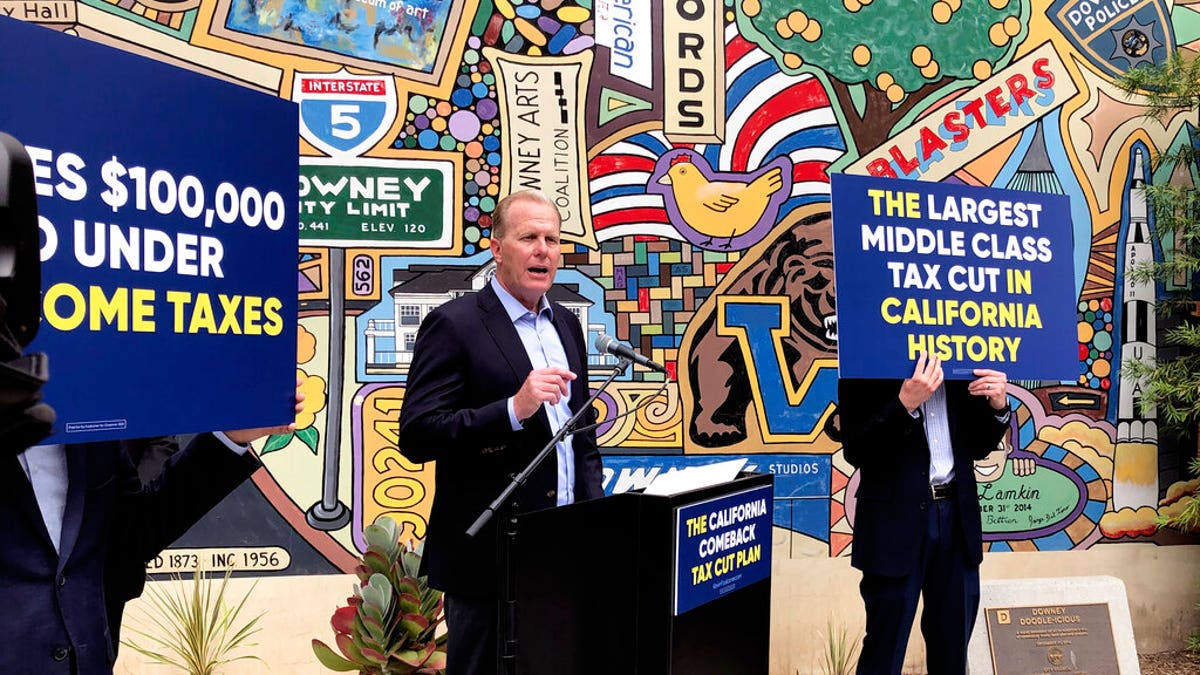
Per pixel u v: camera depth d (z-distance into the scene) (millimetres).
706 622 3148
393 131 4801
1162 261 5367
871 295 3693
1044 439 5270
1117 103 5355
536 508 3098
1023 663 4184
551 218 3232
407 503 4773
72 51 1824
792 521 5055
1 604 1850
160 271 1968
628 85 4973
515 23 4895
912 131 5199
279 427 2225
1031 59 5289
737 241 5039
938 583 3818
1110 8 5348
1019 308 3885
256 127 2170
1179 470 5367
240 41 4664
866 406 3854
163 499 2230
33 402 1016
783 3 5086
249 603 4672
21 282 1132
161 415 1961
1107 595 4320
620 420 4930
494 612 3078
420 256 4816
